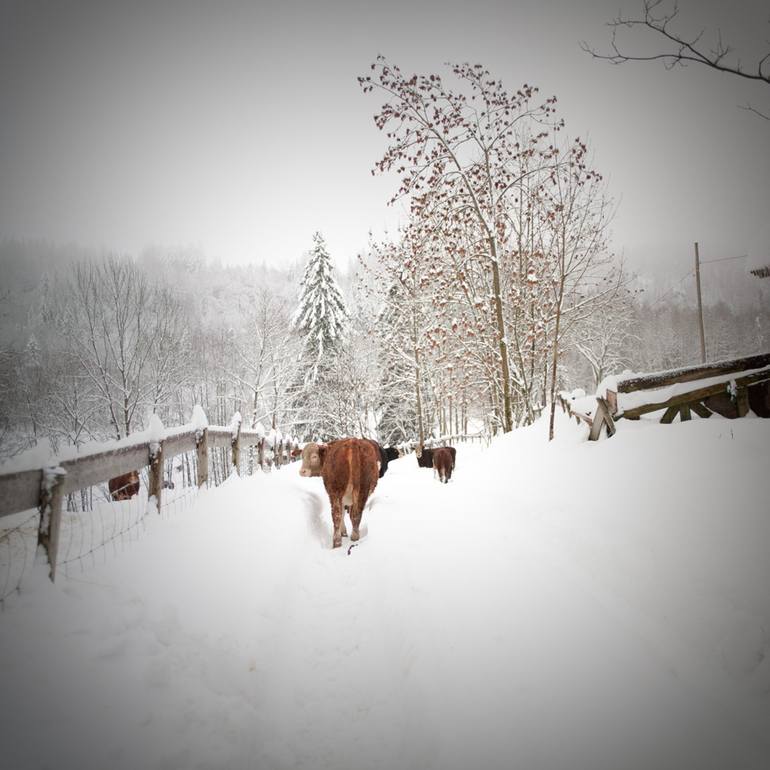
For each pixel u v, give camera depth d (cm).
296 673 315
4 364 1898
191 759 218
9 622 243
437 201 1212
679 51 355
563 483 552
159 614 305
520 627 305
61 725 205
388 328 2052
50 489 284
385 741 250
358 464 583
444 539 505
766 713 209
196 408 601
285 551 489
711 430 499
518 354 1363
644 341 4784
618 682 240
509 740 216
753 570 288
